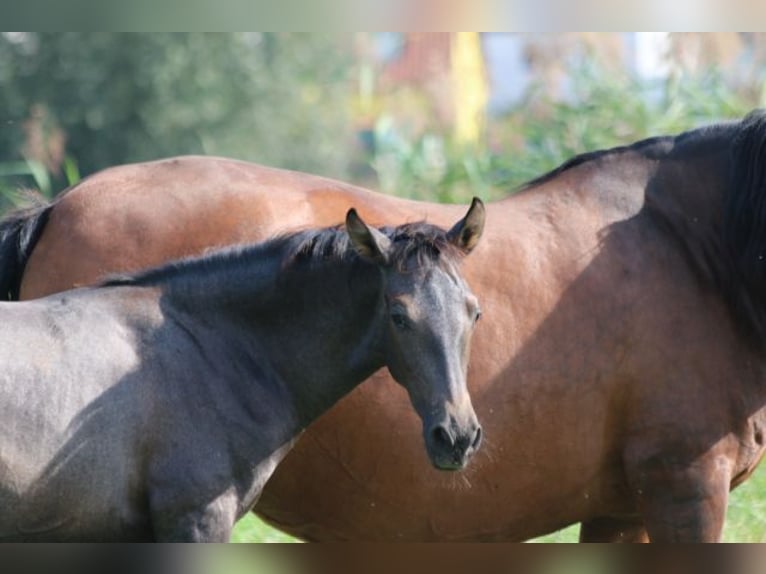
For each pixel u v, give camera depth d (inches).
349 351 394.9
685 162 462.3
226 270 398.9
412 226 382.0
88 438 366.3
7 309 377.4
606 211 453.4
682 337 438.3
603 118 943.7
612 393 437.7
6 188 1032.8
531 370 432.1
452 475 430.6
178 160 457.4
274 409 394.3
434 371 364.5
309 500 436.8
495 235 443.2
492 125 1419.8
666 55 1087.0
